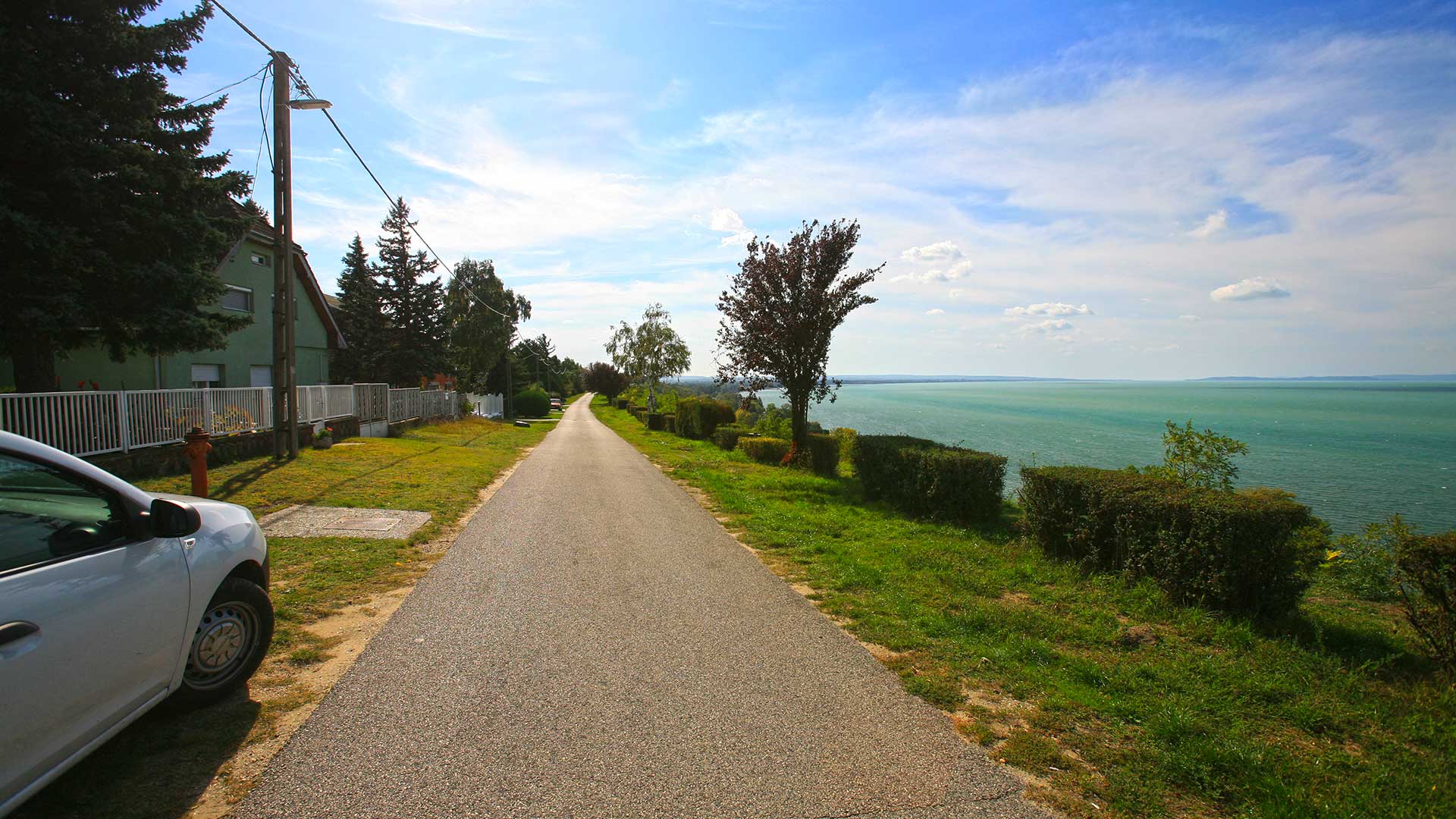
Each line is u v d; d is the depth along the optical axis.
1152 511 6.12
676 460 19.70
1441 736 3.65
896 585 6.38
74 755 2.67
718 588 6.24
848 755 3.33
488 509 10.20
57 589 2.64
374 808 2.80
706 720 3.66
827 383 17.42
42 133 9.19
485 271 54.50
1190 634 5.09
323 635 4.82
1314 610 5.86
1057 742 3.53
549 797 2.91
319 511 9.07
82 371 15.02
